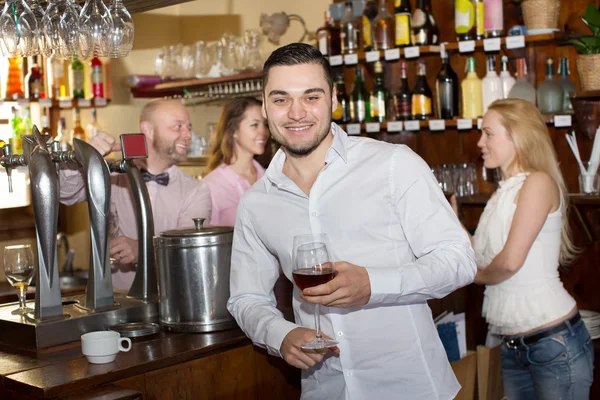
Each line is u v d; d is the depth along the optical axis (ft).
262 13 16.37
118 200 10.41
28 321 7.01
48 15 8.16
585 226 11.56
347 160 6.33
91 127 17.10
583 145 12.05
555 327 8.57
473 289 11.78
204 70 16.57
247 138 12.16
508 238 8.64
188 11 18.58
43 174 7.01
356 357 6.28
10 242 15.66
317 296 5.49
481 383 10.39
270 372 7.44
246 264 6.88
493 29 12.25
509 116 9.21
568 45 12.17
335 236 6.27
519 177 8.96
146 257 7.98
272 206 6.61
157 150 10.88
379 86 13.76
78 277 15.51
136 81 17.30
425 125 13.05
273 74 6.05
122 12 8.12
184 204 10.80
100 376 5.97
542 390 8.73
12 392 6.10
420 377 6.22
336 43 14.42
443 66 12.89
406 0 13.24
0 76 16.51
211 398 6.87
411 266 5.82
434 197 6.11
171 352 6.57
